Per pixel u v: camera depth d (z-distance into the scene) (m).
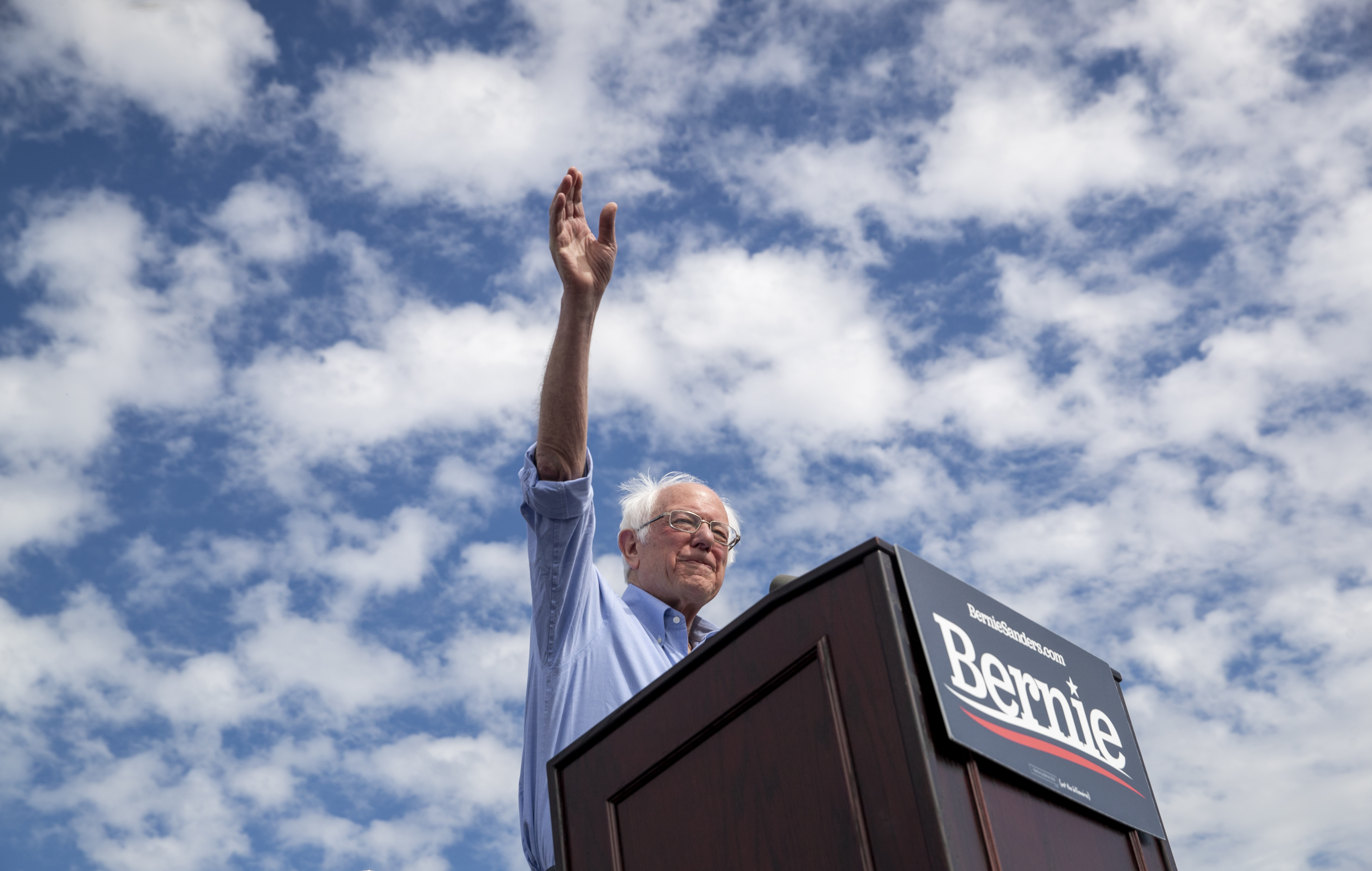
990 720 1.64
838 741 1.60
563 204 2.96
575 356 2.86
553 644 2.90
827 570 1.70
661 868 1.80
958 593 1.75
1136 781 1.89
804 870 1.61
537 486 2.82
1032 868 1.58
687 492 3.66
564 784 2.01
